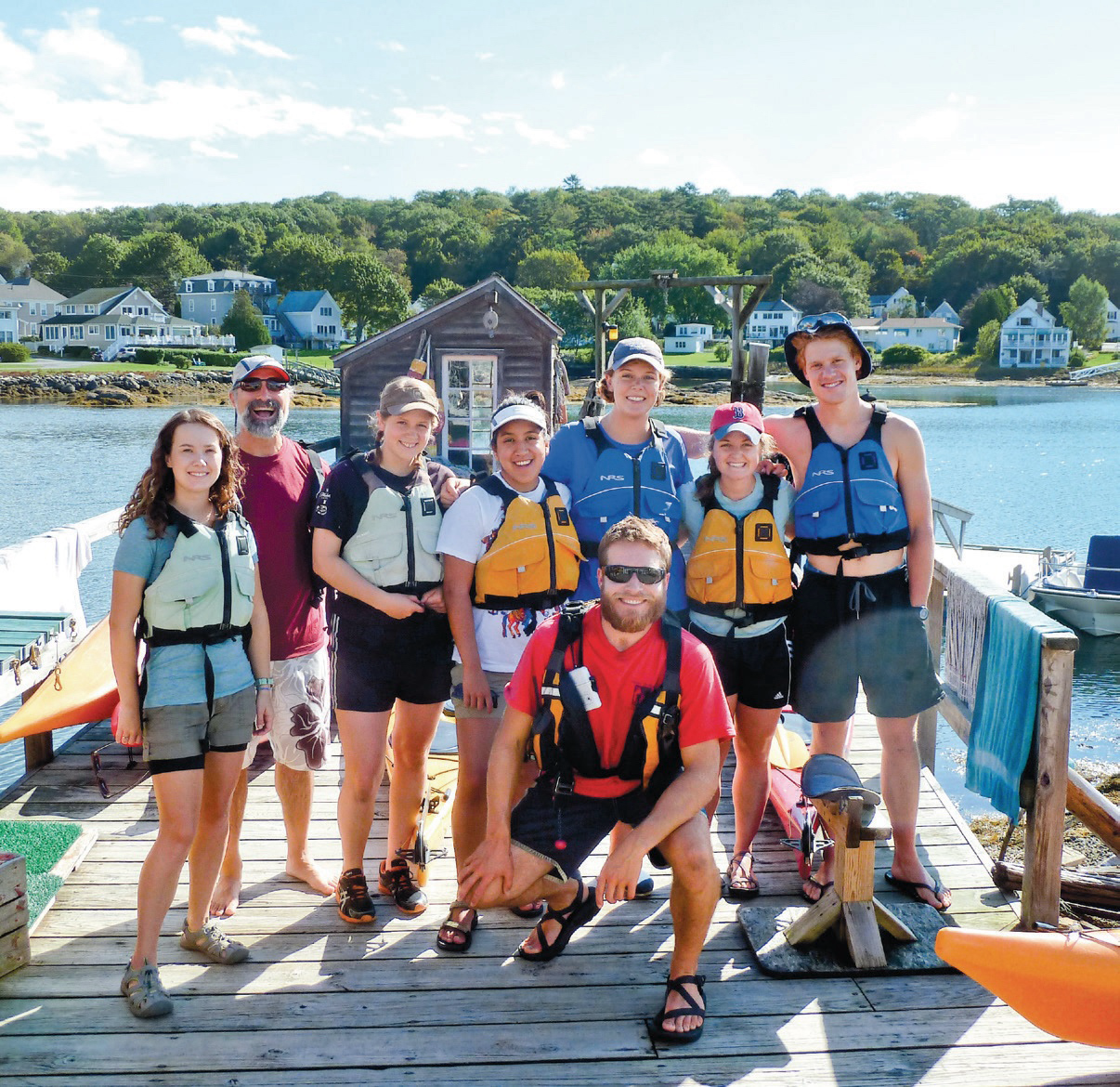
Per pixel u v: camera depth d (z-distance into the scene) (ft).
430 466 11.23
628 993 9.52
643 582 8.57
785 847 12.72
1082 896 13.39
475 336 52.49
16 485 85.81
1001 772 10.96
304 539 11.26
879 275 502.38
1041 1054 8.75
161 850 9.22
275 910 11.00
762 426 11.28
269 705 10.14
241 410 11.03
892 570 11.19
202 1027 8.91
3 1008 9.14
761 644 11.15
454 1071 8.39
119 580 9.09
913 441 11.10
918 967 9.88
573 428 11.58
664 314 365.40
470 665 10.41
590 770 9.17
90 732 16.55
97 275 428.56
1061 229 499.10
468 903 9.57
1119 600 44.88
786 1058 8.63
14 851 12.00
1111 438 160.66
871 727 17.11
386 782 14.76
